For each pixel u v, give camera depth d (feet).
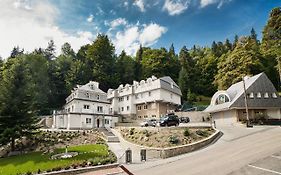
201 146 86.89
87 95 203.41
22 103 118.01
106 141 120.98
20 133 114.32
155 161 75.05
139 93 228.22
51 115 220.02
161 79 215.92
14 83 119.85
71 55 340.39
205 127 108.58
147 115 217.77
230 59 231.09
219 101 169.89
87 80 279.08
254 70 223.71
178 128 105.81
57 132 140.77
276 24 252.42
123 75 305.94
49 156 94.17
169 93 222.69
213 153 74.33
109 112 218.59
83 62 313.53
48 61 294.05
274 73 237.45
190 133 98.02
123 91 242.17
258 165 55.42
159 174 58.39
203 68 318.45
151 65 312.50
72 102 202.39
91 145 114.11
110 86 288.10
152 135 101.45
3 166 86.99
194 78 313.94
